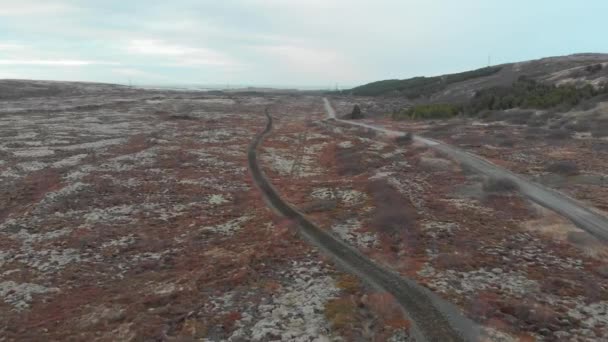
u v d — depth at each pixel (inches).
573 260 1301.7
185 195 2116.1
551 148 2770.7
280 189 2235.5
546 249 1386.6
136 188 2177.7
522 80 5772.6
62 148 2972.4
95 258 1421.0
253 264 1342.3
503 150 2800.2
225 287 1203.9
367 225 1664.6
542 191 1932.8
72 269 1336.1
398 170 2487.7
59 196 1988.2
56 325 1031.6
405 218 1648.6
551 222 1573.6
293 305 1095.0
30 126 3801.7
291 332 973.2
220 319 1036.5
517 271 1241.4
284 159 3026.6
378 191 2034.9
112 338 970.7
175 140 3449.8
